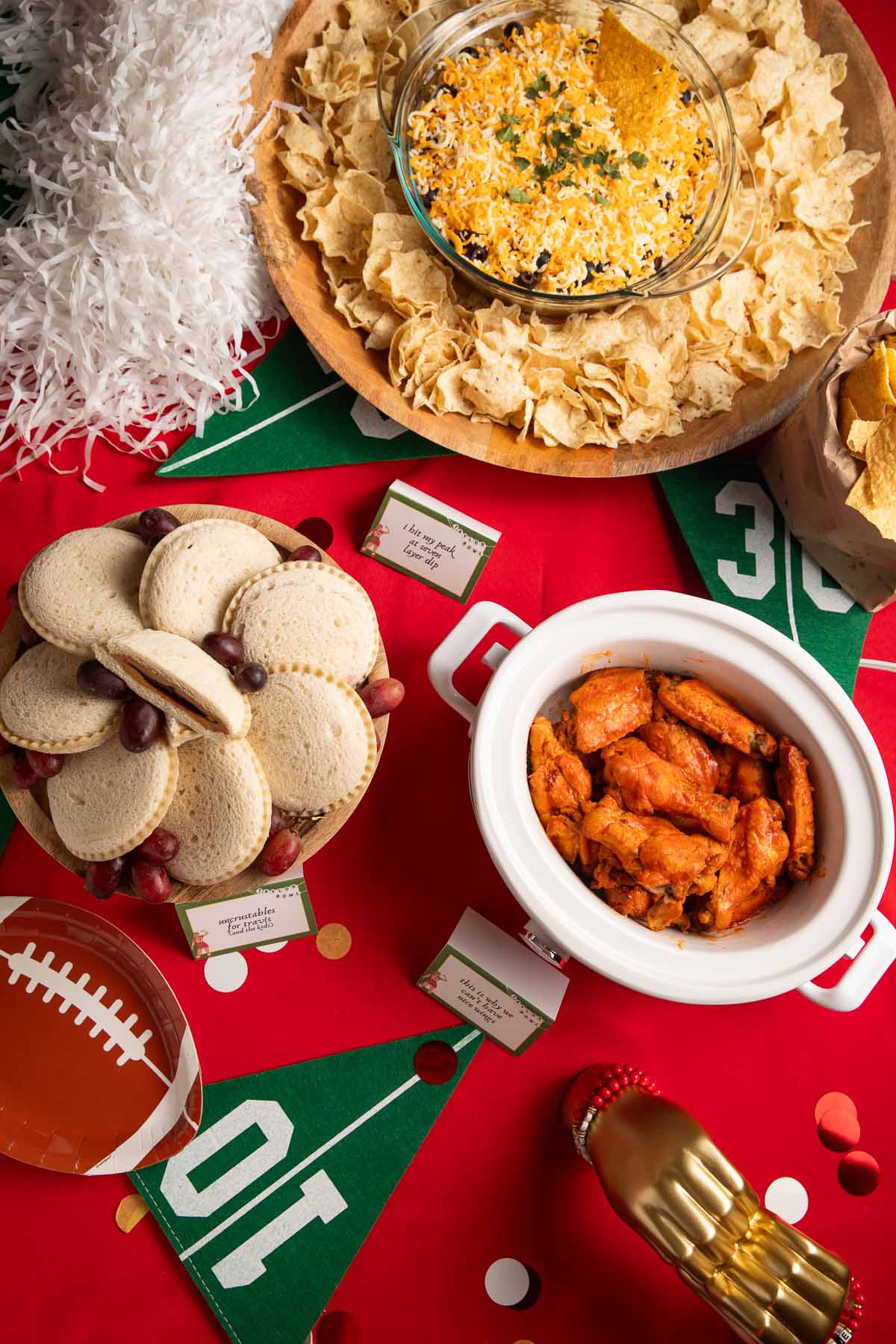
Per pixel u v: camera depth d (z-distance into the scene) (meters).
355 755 1.02
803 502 1.14
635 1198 1.00
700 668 1.07
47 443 1.19
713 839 1.05
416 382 1.14
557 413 1.14
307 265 1.17
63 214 1.16
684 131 1.16
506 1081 1.14
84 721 1.00
